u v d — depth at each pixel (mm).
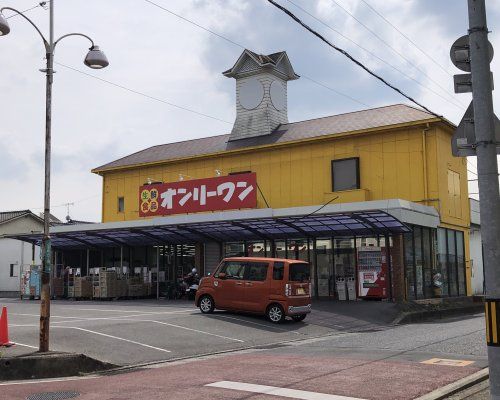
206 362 11703
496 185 6574
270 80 32344
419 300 23484
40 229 50531
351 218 22250
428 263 25062
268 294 17875
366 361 11055
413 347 13086
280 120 32812
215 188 27641
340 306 21953
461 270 27906
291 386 8766
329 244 25297
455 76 7055
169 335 14680
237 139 32562
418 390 8422
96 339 13383
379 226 23062
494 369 6332
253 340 15148
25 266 34219
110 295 28141
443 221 25391
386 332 16953
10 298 33031
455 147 6969
